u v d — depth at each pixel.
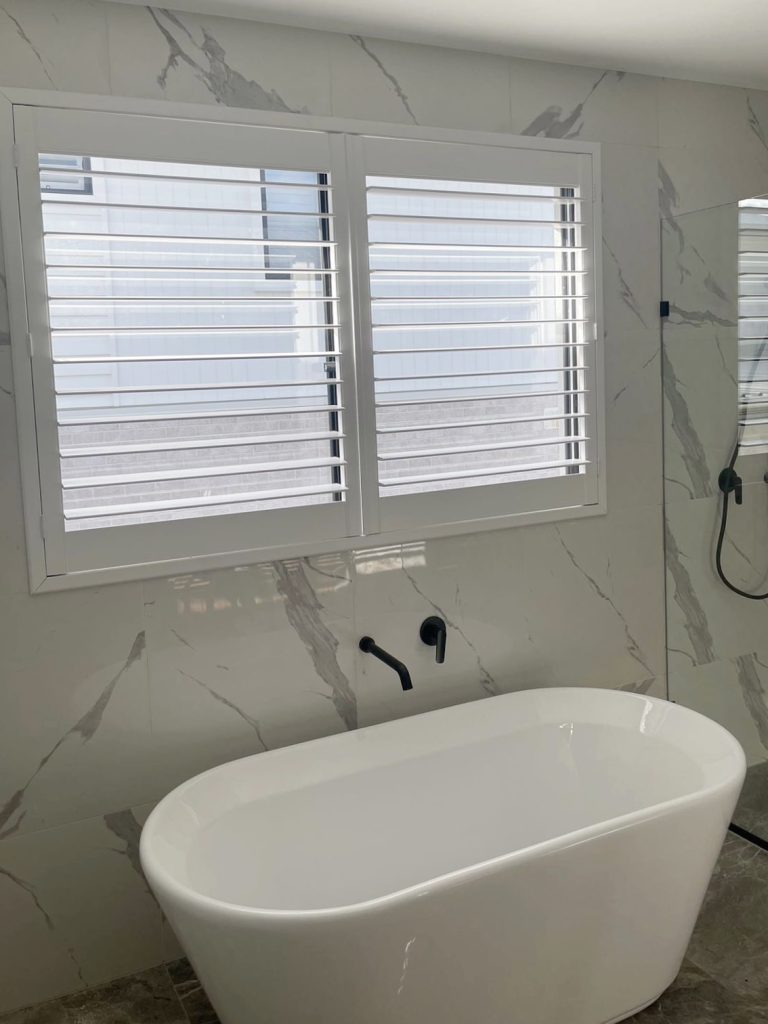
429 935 1.76
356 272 2.50
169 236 2.25
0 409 2.13
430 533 2.68
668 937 2.11
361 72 2.48
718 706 3.00
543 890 1.87
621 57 2.76
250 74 2.34
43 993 2.29
